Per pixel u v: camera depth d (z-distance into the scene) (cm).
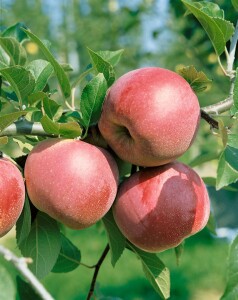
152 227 55
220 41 60
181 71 55
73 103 63
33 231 56
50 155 52
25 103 62
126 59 218
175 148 53
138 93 52
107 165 53
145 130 52
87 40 277
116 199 57
